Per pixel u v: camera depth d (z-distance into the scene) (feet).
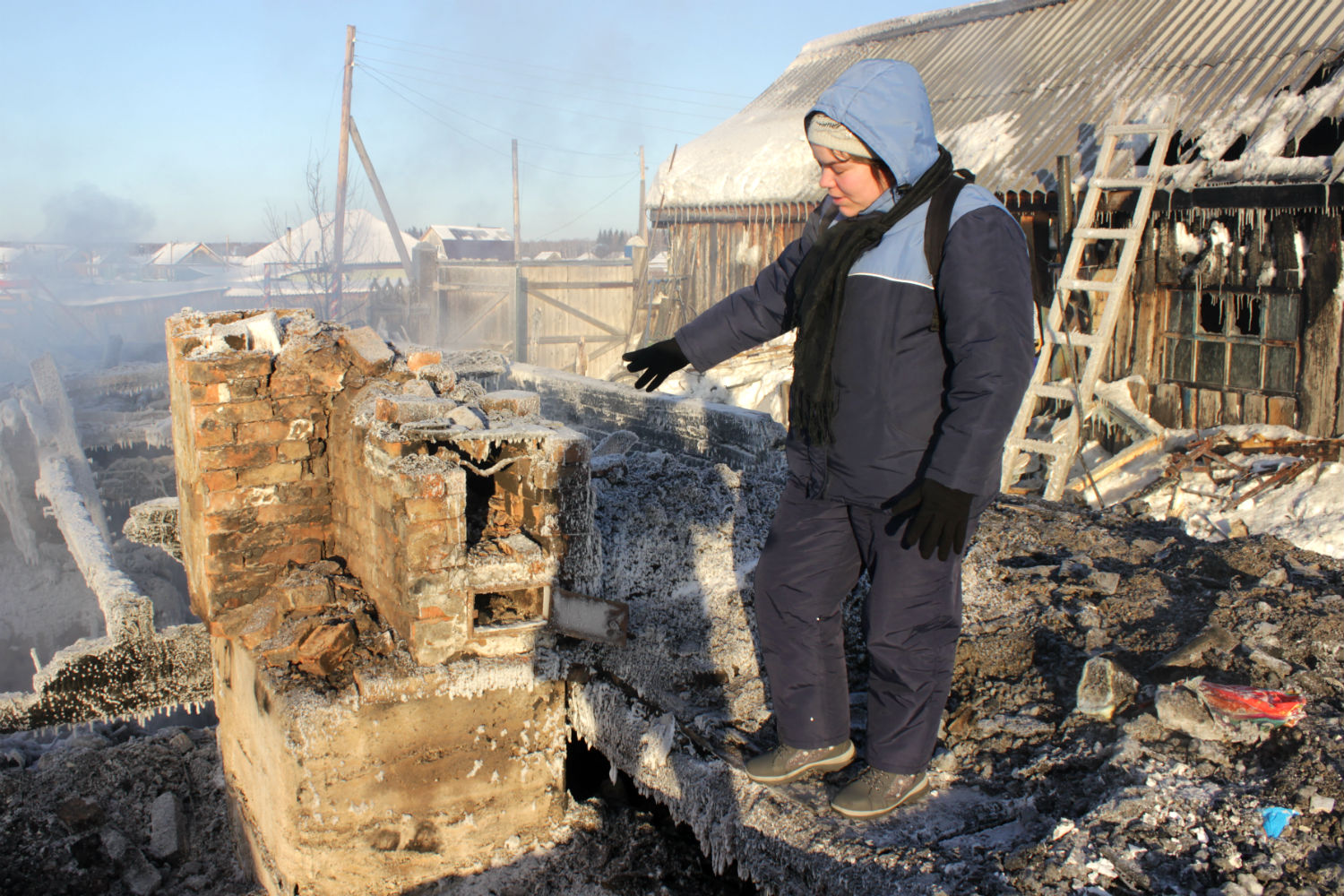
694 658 10.25
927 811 7.55
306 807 9.35
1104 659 8.87
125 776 14.28
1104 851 6.55
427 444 10.00
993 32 52.06
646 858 10.25
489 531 10.61
